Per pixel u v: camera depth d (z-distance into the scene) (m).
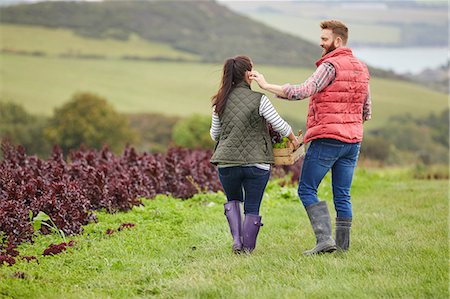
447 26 138.75
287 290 6.82
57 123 101.12
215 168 15.63
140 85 134.38
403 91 117.75
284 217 11.98
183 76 142.00
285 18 159.00
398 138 94.75
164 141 108.06
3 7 162.12
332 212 13.00
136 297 6.82
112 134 100.88
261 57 143.00
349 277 7.31
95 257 8.55
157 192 13.83
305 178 8.48
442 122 100.12
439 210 12.88
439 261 7.96
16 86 123.88
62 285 7.38
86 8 168.12
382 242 9.36
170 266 8.15
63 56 147.75
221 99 8.31
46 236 9.55
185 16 161.50
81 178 12.70
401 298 6.51
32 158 14.66
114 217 10.91
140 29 162.00
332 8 152.12
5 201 9.97
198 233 10.02
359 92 8.26
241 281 7.20
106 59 148.75
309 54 139.25
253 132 8.26
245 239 8.59
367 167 29.95
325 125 8.15
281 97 8.16
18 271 7.75
